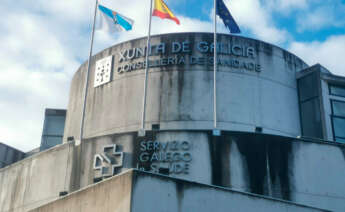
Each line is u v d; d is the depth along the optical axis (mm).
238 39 30266
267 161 25000
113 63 31344
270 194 24391
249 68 29781
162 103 28938
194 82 29078
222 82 29094
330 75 30656
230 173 24688
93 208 19969
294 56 32188
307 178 25047
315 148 25844
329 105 30266
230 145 25234
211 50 29688
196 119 28312
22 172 30641
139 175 18969
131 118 29266
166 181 19469
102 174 26141
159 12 29844
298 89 31469
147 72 28625
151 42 30438
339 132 29750
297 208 21297
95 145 27125
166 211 19031
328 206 24734
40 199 28219
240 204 20391
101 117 30484
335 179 25422
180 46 29875
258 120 28875
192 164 25062
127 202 18484
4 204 31141
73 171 27359
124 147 26297
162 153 25625
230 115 28453
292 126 30094
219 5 29984
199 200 19766
